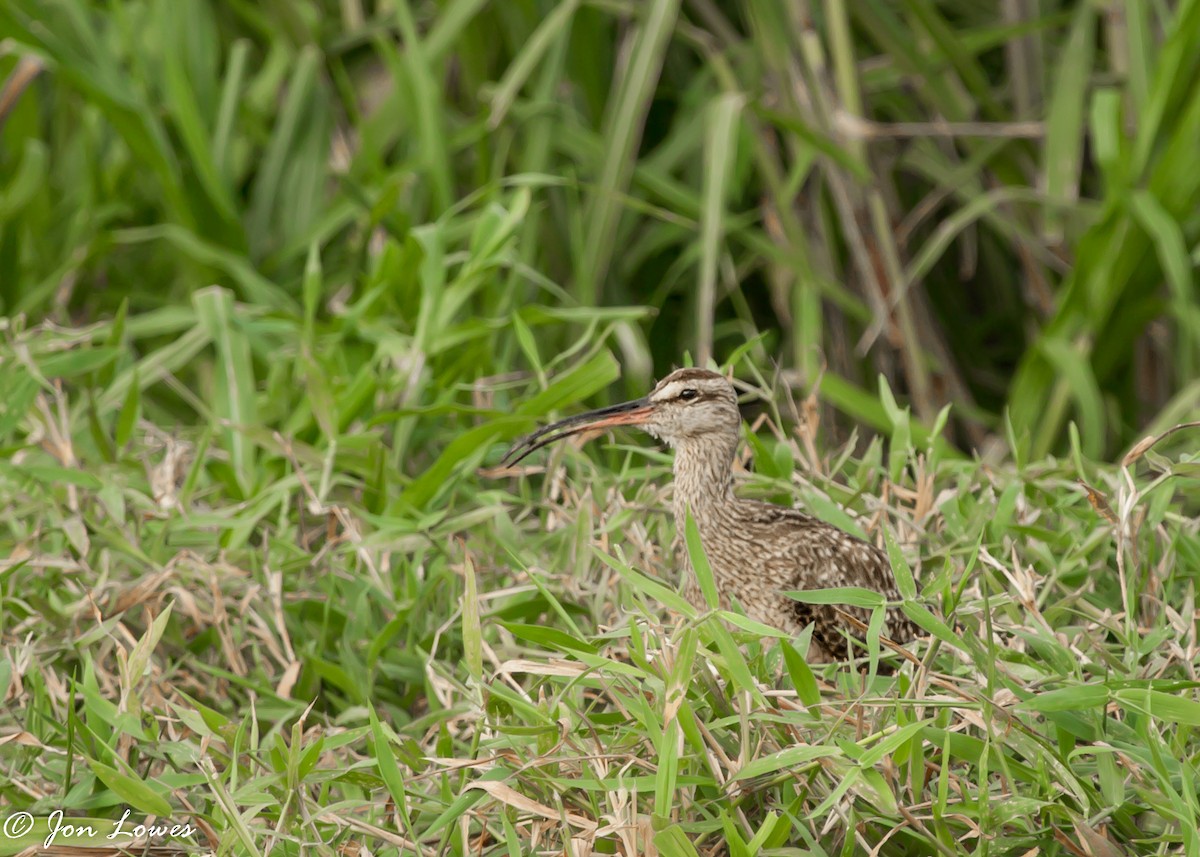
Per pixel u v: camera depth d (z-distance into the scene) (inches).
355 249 596.7
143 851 295.1
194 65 621.6
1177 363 614.5
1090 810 286.2
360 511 421.1
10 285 619.5
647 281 657.0
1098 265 560.7
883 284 583.5
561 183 569.3
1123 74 606.5
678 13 654.5
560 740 292.7
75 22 591.2
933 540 398.9
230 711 370.9
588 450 506.3
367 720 364.5
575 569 392.5
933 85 601.9
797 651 305.9
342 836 295.6
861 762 269.7
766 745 294.2
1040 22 592.1
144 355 627.5
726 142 556.1
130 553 401.1
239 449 471.8
